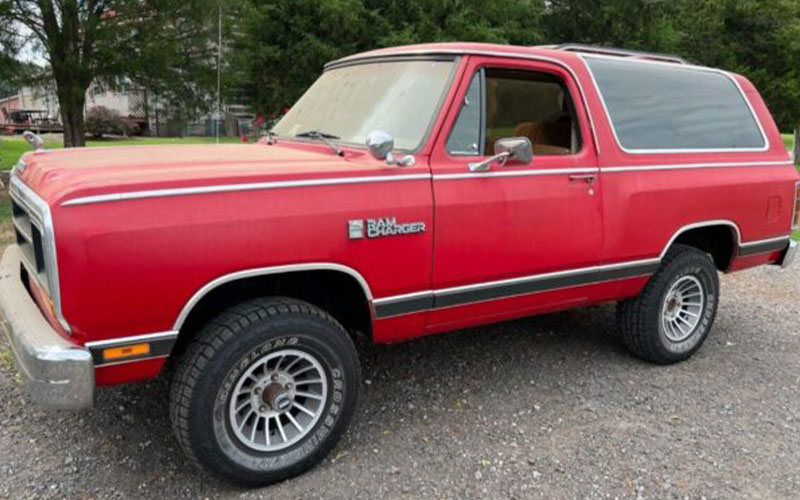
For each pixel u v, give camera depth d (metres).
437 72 3.62
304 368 3.21
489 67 3.65
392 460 3.38
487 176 3.54
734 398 4.21
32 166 3.24
